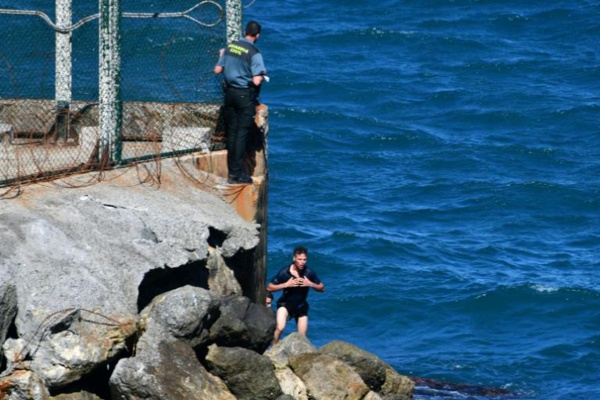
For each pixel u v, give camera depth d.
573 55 191.88
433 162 133.25
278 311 64.19
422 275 94.25
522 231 109.06
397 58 186.88
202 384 43.72
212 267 50.75
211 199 53.75
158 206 50.16
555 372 75.06
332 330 82.62
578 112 157.50
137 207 49.34
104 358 42.69
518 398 69.69
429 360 76.31
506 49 193.88
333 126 147.25
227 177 57.47
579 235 108.75
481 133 148.88
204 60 59.19
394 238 104.44
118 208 48.59
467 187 122.12
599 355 78.19
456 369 74.69
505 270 96.88
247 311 48.00
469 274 95.06
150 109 57.72
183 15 58.25
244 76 55.38
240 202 55.47
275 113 151.25
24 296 42.50
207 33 59.34
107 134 52.69
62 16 59.75
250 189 55.47
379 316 85.25
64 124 58.00
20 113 58.38
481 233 108.00
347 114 154.50
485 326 84.12
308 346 52.34
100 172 51.62
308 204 115.06
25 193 48.34
